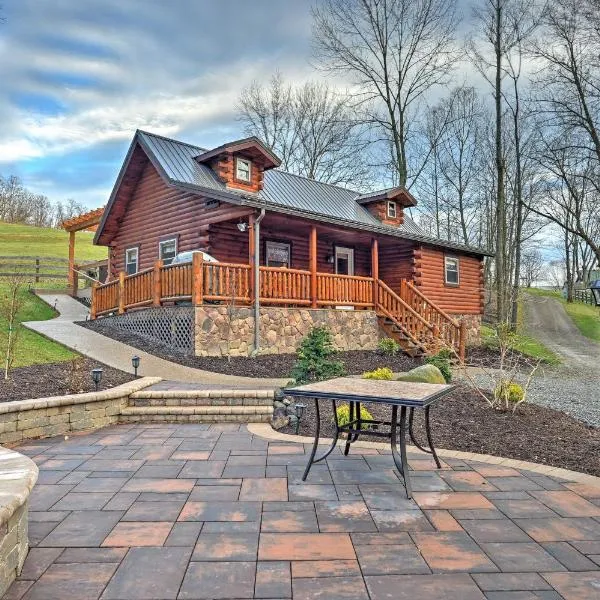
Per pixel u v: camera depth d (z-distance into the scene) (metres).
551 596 2.25
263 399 6.18
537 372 12.55
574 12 16.33
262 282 10.56
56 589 2.28
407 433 5.36
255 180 13.80
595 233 32.81
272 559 2.59
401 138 23.69
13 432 4.95
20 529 2.46
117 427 5.75
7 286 17.03
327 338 7.91
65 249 34.47
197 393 6.20
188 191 11.14
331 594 2.25
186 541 2.79
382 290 13.45
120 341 10.13
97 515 3.15
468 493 3.62
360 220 16.06
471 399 7.10
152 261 13.98
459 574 2.45
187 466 4.23
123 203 15.01
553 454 4.68
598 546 2.77
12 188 56.34
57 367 7.57
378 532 2.94
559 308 34.97
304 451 4.74
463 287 18.33
